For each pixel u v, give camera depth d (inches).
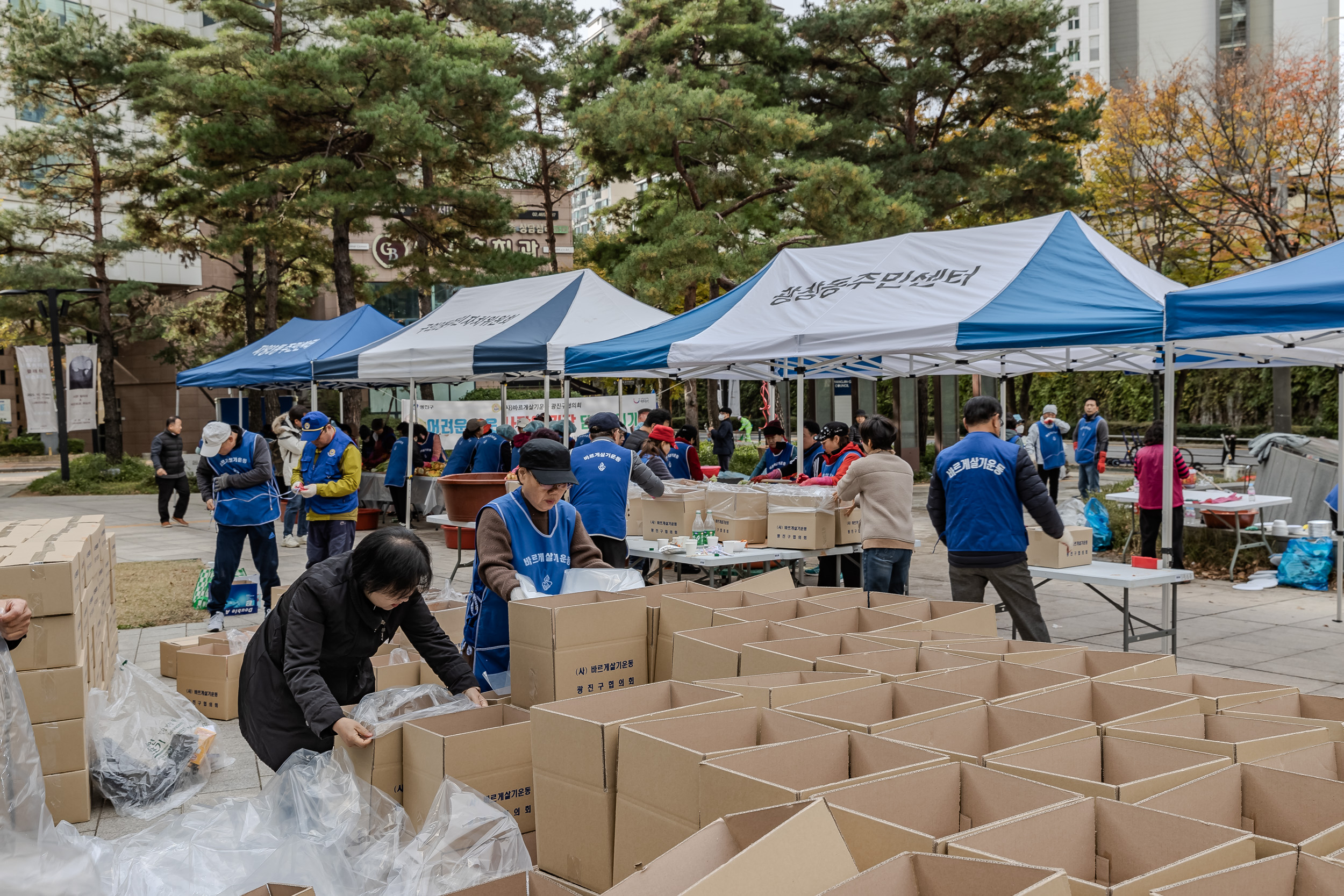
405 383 552.7
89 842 91.0
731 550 270.1
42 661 143.9
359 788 100.7
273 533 288.7
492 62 721.6
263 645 116.0
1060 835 65.0
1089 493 585.3
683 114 669.3
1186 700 91.3
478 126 675.4
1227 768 72.8
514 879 75.6
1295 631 275.7
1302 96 719.7
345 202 649.0
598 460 239.3
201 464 283.6
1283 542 377.7
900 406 808.3
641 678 123.9
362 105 641.0
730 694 93.0
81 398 871.7
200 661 203.5
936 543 477.7
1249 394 1084.5
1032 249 279.9
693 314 376.5
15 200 1172.5
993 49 783.7
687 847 63.1
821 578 311.6
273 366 549.0
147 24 912.3
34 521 191.6
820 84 837.8
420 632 122.6
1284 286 204.4
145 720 163.3
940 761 75.2
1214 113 764.6
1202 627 283.3
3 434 1761.8
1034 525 243.3
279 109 653.9
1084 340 234.8
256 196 662.5
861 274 321.4
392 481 548.1
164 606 322.0
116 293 1003.9
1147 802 67.4
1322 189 756.0
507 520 141.7
